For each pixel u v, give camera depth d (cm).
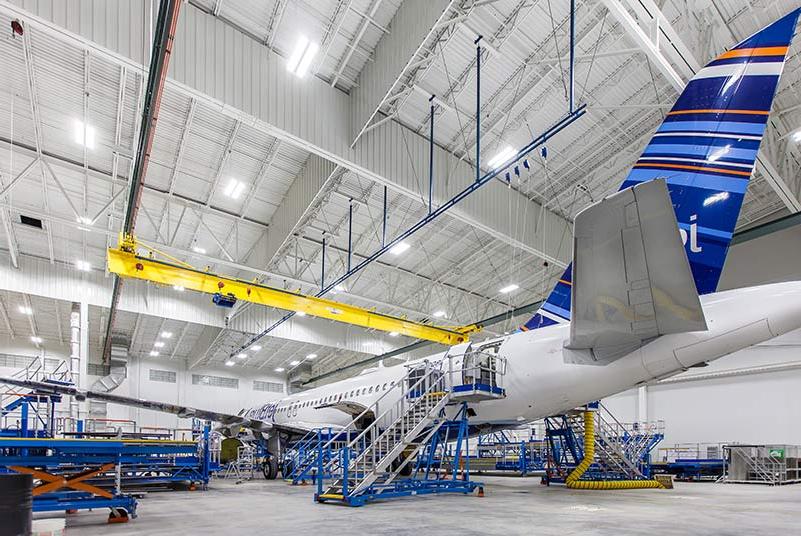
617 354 923
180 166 2019
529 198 2184
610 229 627
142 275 1819
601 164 1967
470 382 1260
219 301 2191
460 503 1080
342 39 1533
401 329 2416
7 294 2788
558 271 2683
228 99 1411
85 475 901
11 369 3372
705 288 857
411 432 1228
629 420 2983
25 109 1788
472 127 1836
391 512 939
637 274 664
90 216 2330
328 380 4572
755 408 2497
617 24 1439
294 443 2127
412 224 2348
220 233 2472
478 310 3181
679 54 1264
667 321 756
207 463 1645
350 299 3067
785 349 2425
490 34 1514
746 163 819
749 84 830
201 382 4112
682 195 874
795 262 2253
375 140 1706
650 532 700
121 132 1855
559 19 1466
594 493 1357
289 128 1516
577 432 1734
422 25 1369
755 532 708
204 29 1404
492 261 2667
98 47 1220
